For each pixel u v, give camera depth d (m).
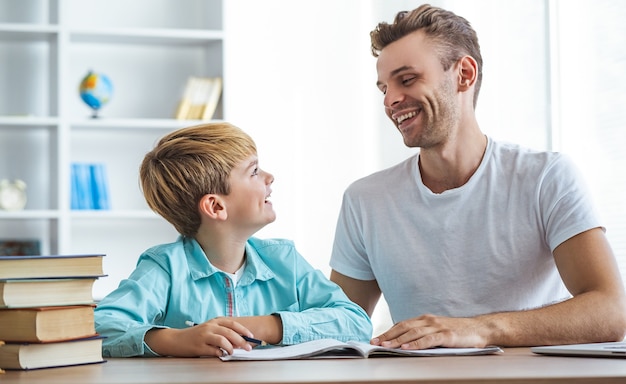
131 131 4.36
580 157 3.63
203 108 4.18
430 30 1.98
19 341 1.21
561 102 3.70
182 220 1.75
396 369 1.12
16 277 1.22
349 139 4.67
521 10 3.88
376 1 4.66
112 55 4.38
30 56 4.24
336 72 4.70
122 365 1.26
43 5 4.27
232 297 1.72
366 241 2.12
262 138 4.62
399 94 1.98
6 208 3.99
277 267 1.80
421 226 2.05
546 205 1.94
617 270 1.84
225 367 1.19
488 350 1.38
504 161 2.03
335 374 1.06
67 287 1.26
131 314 1.57
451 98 1.99
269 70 4.65
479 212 2.01
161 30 4.14
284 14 4.67
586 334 1.65
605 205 3.50
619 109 3.42
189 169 1.72
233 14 4.62
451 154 2.01
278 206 4.62
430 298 2.04
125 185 4.36
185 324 1.67
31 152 4.22
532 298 2.01
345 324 1.66
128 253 4.35
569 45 3.69
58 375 1.12
